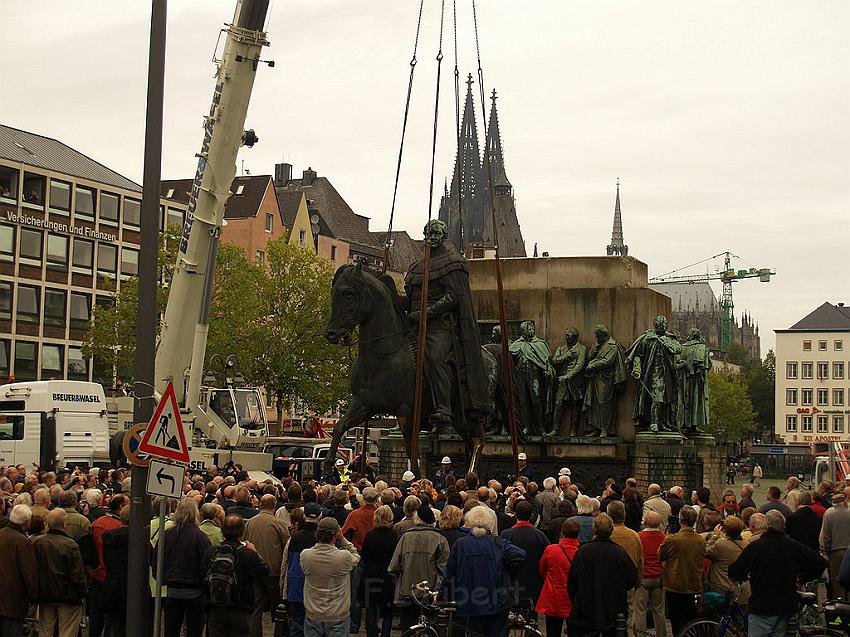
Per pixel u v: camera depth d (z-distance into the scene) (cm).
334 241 14975
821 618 1936
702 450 4022
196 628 1908
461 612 1761
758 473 11106
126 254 10456
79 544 2005
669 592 1997
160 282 8506
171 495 1814
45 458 5459
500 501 2627
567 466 3956
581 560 1741
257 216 12781
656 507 2391
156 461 1808
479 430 3206
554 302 4134
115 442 4762
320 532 1745
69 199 9969
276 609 1983
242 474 2853
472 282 4212
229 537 1764
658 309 4203
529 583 1931
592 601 1725
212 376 5709
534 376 3981
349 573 1777
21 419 5500
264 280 8769
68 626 1867
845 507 2342
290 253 8906
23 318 9569
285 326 8744
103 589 1936
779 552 1802
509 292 4175
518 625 1902
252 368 8488
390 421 7194
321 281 8844
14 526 1825
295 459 5678
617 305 4097
